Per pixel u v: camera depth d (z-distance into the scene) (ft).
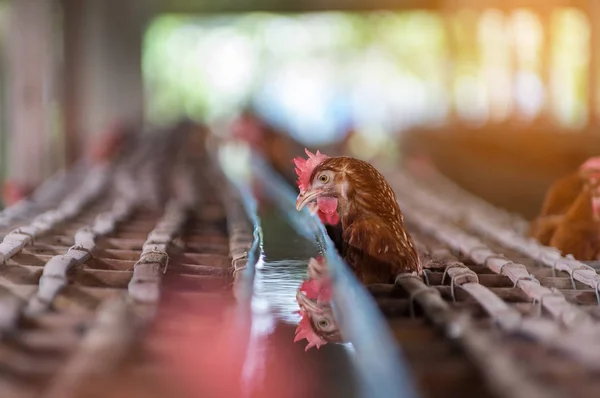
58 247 23.41
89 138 81.10
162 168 59.77
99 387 12.75
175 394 12.85
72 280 18.90
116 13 104.53
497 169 86.74
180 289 19.12
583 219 24.43
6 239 23.07
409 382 13.47
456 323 15.06
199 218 33.42
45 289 17.01
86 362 13.01
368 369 14.90
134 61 108.27
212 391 13.10
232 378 14.21
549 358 13.92
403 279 18.53
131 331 14.37
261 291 20.62
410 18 146.00
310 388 14.42
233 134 63.41
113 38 103.60
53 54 75.66
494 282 20.89
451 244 27.50
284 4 108.88
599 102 98.12
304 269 23.09
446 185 61.00
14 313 14.99
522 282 19.65
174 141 88.69
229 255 23.50
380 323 16.17
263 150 59.21
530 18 120.88
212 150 78.69
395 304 17.40
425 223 33.65
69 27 80.74
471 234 31.81
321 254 23.65
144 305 16.25
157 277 18.33
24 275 19.30
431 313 16.12
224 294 18.28
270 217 35.70
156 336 15.19
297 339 17.01
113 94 102.78
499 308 16.78
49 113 68.44
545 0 107.76
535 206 58.90
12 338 14.10
